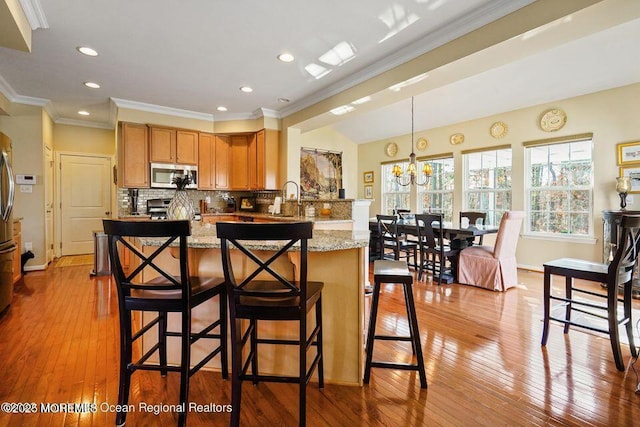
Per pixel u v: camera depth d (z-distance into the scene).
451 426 1.59
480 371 2.10
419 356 1.91
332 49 3.24
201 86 4.27
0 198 3.01
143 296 1.63
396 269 2.11
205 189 5.67
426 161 6.55
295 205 5.11
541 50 2.66
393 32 2.93
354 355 1.98
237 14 2.64
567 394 1.85
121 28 2.83
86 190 6.27
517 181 5.13
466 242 4.66
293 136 5.42
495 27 2.56
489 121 5.47
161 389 1.91
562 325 2.86
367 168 7.83
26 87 4.31
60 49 3.21
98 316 3.05
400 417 1.66
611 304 2.16
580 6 2.11
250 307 1.52
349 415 1.68
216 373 2.10
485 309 3.28
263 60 3.48
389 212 7.38
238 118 5.68
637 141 4.00
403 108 5.72
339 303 1.99
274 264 2.02
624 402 1.78
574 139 4.52
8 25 2.25
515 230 4.03
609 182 4.23
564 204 4.73
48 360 2.22
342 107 4.21
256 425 1.61
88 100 4.88
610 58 3.67
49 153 5.54
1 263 3.02
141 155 5.08
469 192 5.81
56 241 5.97
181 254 1.56
